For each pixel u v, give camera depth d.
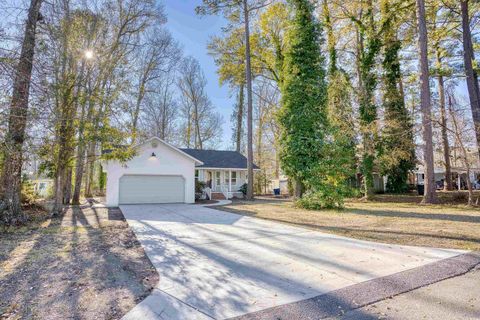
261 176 31.92
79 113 11.26
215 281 4.15
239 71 21.34
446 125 14.02
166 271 4.60
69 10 11.46
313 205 13.27
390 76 19.11
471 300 3.44
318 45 14.52
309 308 3.28
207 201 18.34
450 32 18.19
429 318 3.01
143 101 22.56
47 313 3.17
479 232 7.18
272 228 8.37
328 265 4.86
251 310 3.24
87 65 12.02
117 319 3.03
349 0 17.78
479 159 14.16
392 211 12.05
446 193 17.70
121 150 11.80
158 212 12.36
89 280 4.21
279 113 14.89
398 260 5.09
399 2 17.22
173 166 16.77
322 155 13.74
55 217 10.77
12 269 4.70
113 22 15.77
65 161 11.13
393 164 18.41
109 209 13.77
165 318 3.05
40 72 8.25
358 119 18.16
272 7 18.33
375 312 3.17
